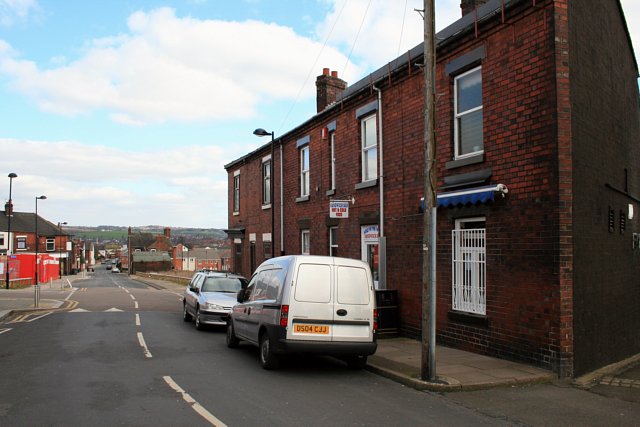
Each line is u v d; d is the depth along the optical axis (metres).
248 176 25.08
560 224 8.36
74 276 78.31
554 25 8.61
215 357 10.29
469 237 10.50
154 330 14.30
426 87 8.28
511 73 9.45
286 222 20.23
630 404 6.90
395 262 12.77
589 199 9.17
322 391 7.56
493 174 9.79
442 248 11.04
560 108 8.52
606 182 10.05
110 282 53.69
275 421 6.02
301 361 9.95
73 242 100.12
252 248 24.38
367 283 9.09
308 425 5.89
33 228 75.56
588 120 9.34
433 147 8.20
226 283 15.86
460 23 11.92
